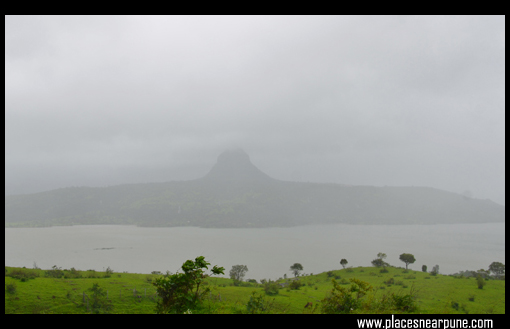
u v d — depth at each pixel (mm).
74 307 23578
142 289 29484
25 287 28219
